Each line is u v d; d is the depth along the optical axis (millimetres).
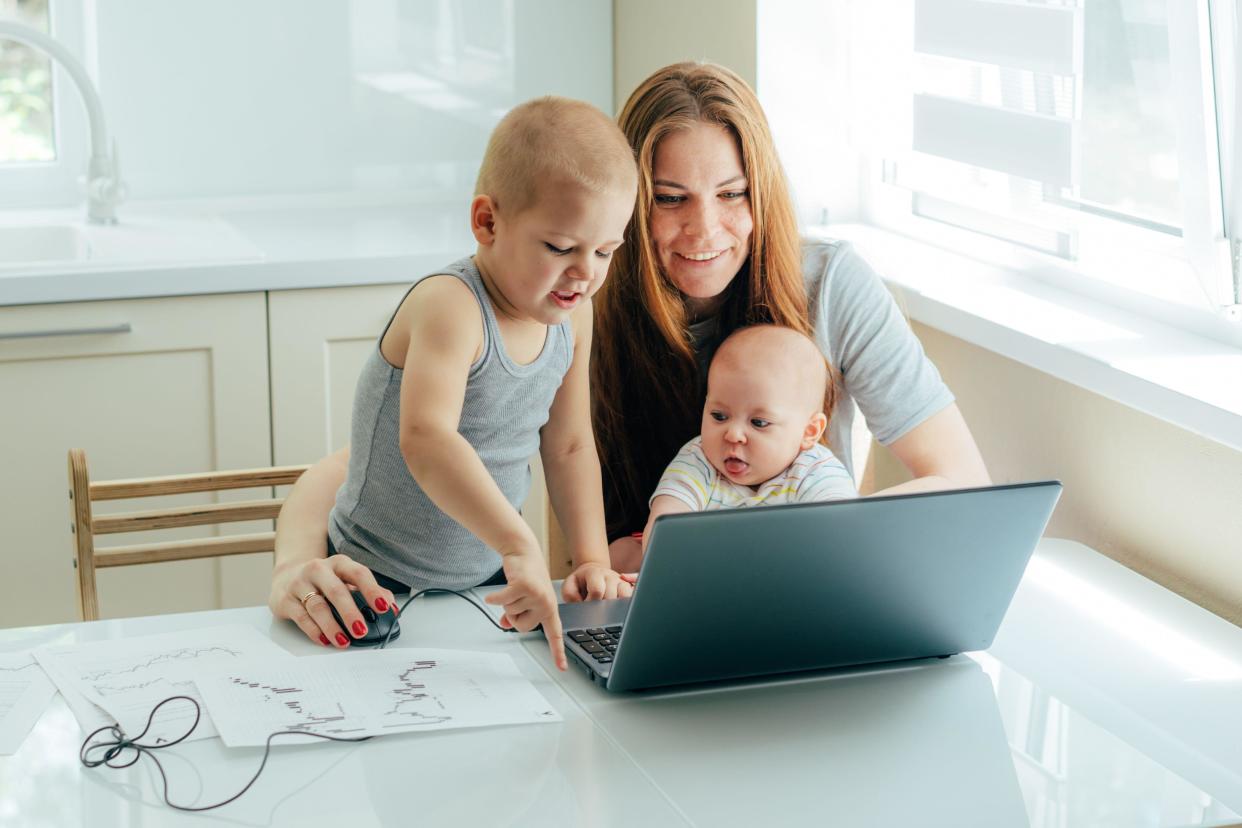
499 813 921
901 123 2213
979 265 2129
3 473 2291
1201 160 1598
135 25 2775
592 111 1256
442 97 2977
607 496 1694
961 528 1099
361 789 951
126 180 2830
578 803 938
